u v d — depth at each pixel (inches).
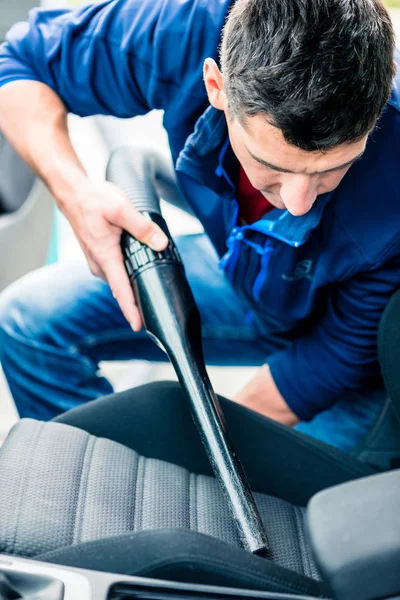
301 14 31.9
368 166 40.9
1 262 70.7
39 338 59.3
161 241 43.4
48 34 51.8
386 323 40.7
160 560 29.6
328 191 38.1
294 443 42.2
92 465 37.1
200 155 44.1
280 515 39.7
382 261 44.2
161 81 47.2
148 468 38.7
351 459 42.9
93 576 29.3
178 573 29.8
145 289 42.6
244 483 36.0
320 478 42.0
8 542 32.8
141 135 89.1
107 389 63.7
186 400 40.1
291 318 54.0
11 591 29.0
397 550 25.4
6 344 59.6
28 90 53.0
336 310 49.0
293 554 37.9
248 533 34.6
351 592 25.8
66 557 30.6
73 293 60.1
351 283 46.5
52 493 35.0
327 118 31.9
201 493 38.4
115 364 80.3
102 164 90.8
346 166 35.6
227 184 45.5
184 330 41.4
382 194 41.6
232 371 81.3
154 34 46.0
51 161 50.4
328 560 25.7
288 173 34.9
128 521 35.6
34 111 52.5
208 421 37.7
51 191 50.3
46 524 33.7
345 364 49.8
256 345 61.9
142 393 42.0
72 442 37.8
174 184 58.1
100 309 60.1
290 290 50.6
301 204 35.6
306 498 41.8
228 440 37.2
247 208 48.4
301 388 51.2
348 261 44.9
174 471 39.2
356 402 58.8
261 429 42.1
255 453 41.8
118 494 36.4
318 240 45.2
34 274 62.1
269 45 32.2
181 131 49.0
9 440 37.3
